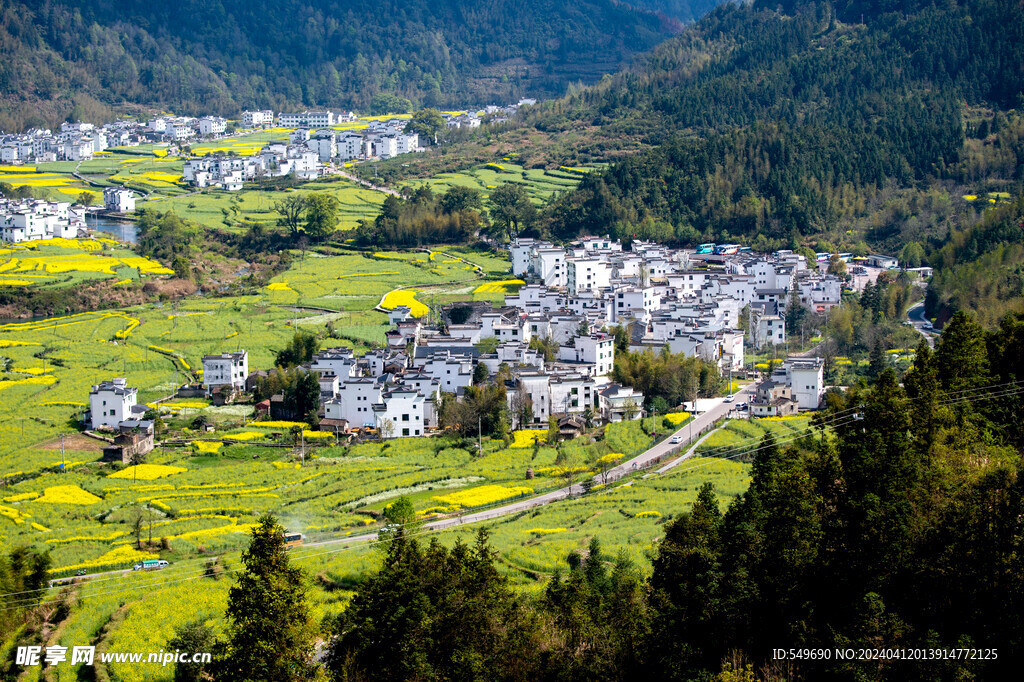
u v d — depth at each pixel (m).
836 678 103.62
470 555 120.00
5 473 189.00
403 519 155.00
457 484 184.62
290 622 108.25
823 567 113.06
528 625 111.38
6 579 132.62
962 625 106.12
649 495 170.88
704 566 113.56
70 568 144.12
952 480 127.31
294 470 192.62
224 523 164.62
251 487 183.50
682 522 118.00
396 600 111.38
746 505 122.19
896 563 111.50
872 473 126.00
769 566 114.69
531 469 190.25
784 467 133.12
